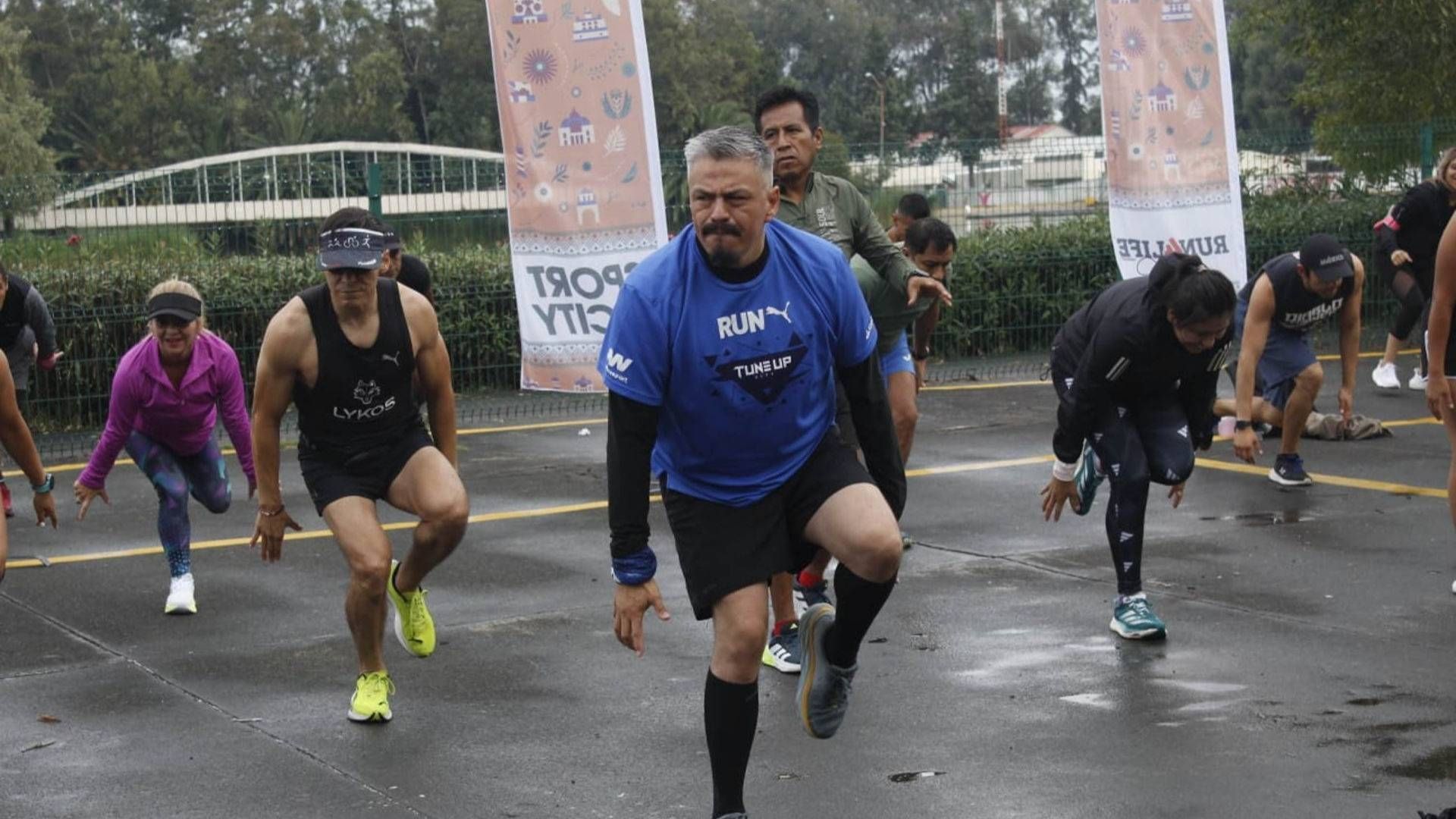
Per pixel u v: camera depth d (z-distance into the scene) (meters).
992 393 14.05
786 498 4.39
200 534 8.95
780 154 6.43
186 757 5.27
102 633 6.86
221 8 66.81
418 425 5.74
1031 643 6.40
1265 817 4.56
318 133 63.47
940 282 7.53
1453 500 7.16
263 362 5.46
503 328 14.86
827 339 4.32
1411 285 12.76
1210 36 12.42
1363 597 6.98
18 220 13.48
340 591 7.57
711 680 4.35
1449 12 19.08
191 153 62.78
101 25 69.31
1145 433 6.45
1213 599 7.01
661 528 8.83
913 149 16.22
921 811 4.68
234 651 6.55
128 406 7.02
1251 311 8.17
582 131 10.31
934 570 7.68
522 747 5.32
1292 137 17.75
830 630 4.48
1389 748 5.09
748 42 69.44
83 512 7.21
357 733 5.48
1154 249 12.63
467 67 66.12
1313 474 9.86
